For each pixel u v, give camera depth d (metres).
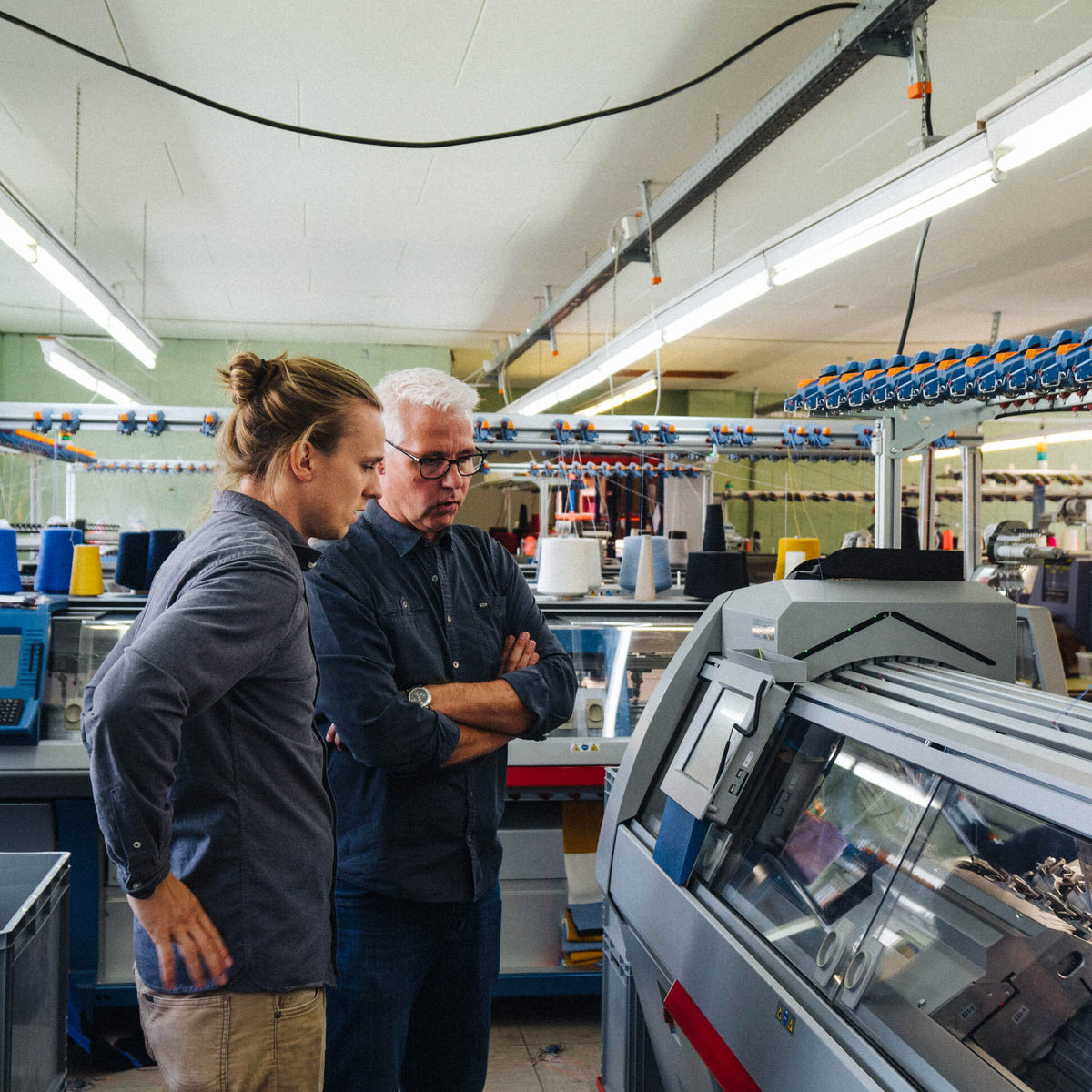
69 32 3.52
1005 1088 0.82
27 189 5.20
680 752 1.49
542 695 1.46
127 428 3.40
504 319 8.33
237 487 1.13
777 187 5.10
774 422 3.92
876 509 1.96
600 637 2.63
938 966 0.95
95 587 2.62
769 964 1.11
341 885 1.40
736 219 5.63
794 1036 0.98
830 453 4.13
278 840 1.04
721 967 1.16
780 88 3.26
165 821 0.91
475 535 1.62
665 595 3.12
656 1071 1.66
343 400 1.12
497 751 1.52
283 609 1.01
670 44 3.57
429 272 6.82
